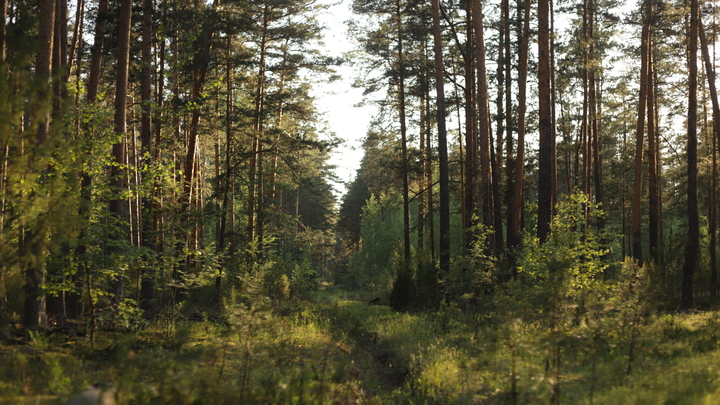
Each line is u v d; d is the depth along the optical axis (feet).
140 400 19.99
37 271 34.09
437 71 75.51
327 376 30.12
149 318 47.67
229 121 82.02
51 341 32.17
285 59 95.86
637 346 29.55
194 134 74.69
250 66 86.38
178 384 21.29
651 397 21.15
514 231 80.02
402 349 40.22
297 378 27.58
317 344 41.24
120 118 48.42
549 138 56.34
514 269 65.26
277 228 93.35
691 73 60.85
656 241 75.92
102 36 52.19
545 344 23.21
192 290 62.95
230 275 67.72
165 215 50.90
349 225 223.30
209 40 71.15
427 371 31.68
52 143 25.72
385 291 103.14
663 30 71.36
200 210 49.29
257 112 83.66
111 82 75.46
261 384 24.62
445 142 74.90
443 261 73.31
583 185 103.65
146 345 34.14
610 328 27.66
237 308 27.55
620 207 132.36
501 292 45.75
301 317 59.31
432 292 71.51
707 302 63.26
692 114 60.49
